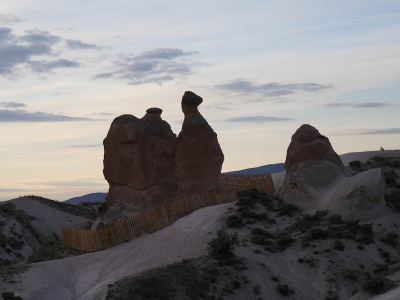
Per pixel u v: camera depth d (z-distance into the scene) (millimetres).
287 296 32094
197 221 46031
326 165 46562
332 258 35688
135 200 52906
